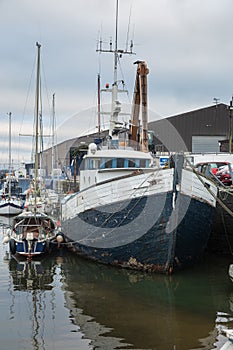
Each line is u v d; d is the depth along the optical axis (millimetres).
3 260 20016
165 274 16016
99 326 11344
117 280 15844
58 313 12438
